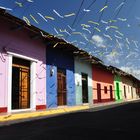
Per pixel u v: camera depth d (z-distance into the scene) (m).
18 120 9.48
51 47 15.79
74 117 10.15
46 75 14.93
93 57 20.77
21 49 12.62
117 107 16.98
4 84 11.20
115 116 10.05
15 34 12.27
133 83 47.00
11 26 11.90
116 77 33.59
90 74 23.06
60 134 5.87
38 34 13.27
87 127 6.95
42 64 14.54
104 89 27.47
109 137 5.37
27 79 13.27
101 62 22.61
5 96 11.18
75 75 19.38
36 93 13.68
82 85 21.06
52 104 15.31
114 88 31.98
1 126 7.67
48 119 9.61
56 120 9.11
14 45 12.11
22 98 12.75
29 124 8.02
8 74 11.44
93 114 11.41
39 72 14.16
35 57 13.87
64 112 13.96
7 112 11.15
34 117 10.77
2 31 11.43
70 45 16.02
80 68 20.55
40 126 7.43
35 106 13.43
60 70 17.05
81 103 20.03
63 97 17.22
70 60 18.66
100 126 7.11
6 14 10.49
